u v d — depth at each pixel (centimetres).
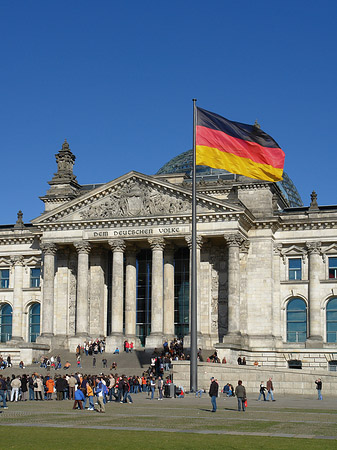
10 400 8088
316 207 12706
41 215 12681
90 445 4147
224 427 5122
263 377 9338
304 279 12444
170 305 12338
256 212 12656
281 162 8881
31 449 4000
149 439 4416
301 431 4894
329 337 12231
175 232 12038
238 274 11794
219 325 12269
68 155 14200
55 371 10950
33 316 13812
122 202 12312
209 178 13750
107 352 12056
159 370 9800
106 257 13188
